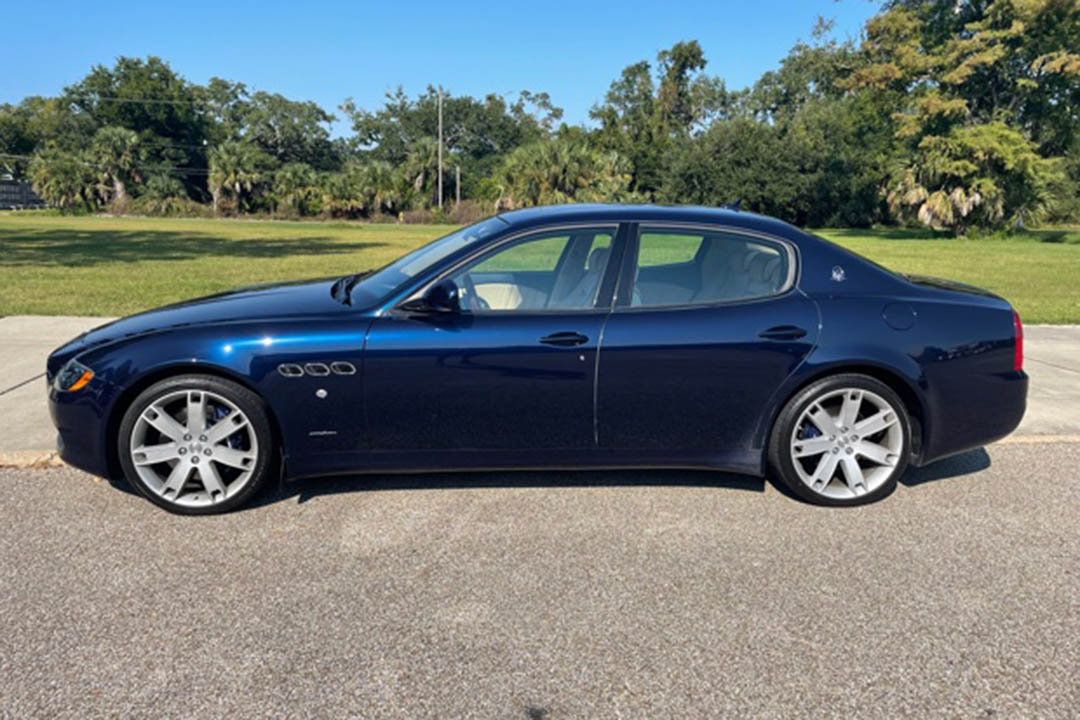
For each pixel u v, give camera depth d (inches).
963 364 152.9
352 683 97.0
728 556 132.4
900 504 156.2
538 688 96.7
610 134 2765.7
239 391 140.3
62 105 3289.9
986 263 844.6
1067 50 1606.8
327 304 151.3
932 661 103.6
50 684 95.4
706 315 147.3
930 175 1596.9
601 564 129.0
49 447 176.4
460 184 3080.7
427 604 115.8
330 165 3634.4
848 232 1892.2
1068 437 198.2
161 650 103.0
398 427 144.3
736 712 92.7
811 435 152.6
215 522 142.3
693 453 151.3
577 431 147.6
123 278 526.9
